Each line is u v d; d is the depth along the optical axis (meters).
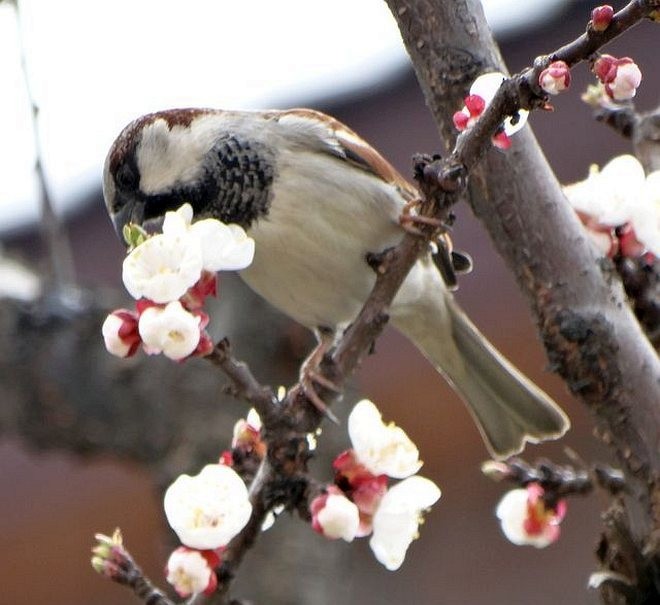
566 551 11.32
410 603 11.77
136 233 4.72
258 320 8.90
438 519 11.78
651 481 5.20
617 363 5.33
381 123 10.90
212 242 4.61
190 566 4.45
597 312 5.38
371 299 5.12
